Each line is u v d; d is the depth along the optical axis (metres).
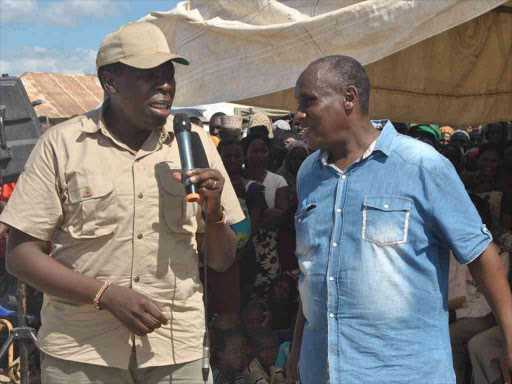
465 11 3.18
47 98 21.38
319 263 2.21
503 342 2.09
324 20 3.47
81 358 2.18
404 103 5.19
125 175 2.20
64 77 23.11
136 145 2.26
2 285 4.58
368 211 2.10
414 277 2.07
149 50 2.16
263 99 4.89
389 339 2.07
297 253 2.35
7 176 3.86
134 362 2.24
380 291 2.07
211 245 2.43
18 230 2.18
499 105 5.50
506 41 5.26
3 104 3.87
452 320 4.13
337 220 2.17
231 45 3.97
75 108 21.33
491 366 3.86
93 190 2.14
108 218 2.15
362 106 2.19
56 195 2.17
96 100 22.17
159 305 2.21
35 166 2.18
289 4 3.76
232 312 3.99
